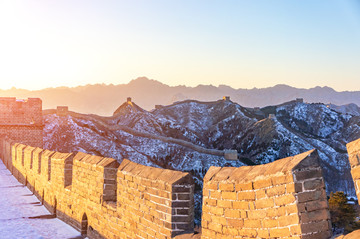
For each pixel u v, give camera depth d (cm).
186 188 625
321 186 421
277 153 16762
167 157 15400
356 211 3625
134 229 759
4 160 3625
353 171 369
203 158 15125
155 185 678
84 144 14912
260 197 467
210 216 555
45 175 1488
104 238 914
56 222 1221
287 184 427
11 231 1047
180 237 609
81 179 1075
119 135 16412
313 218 415
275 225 445
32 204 1535
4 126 6806
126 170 803
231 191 515
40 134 7056
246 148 18038
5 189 1928
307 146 17162
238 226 503
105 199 923
